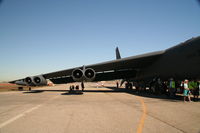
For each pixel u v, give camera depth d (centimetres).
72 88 1873
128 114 645
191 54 1123
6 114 650
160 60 1535
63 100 1105
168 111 705
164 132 426
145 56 1538
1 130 447
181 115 624
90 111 707
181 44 1290
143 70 1920
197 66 1080
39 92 1955
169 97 1328
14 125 495
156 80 1680
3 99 1174
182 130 441
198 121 535
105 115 627
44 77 1952
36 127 474
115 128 461
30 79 1778
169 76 1470
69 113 666
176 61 1288
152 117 593
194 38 1174
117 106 841
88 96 1399
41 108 784
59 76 1962
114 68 1886
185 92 1041
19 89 2645
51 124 504
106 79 2178
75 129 454
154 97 1320
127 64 1764
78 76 1575
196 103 965
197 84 1172
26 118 582
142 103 952
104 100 1102
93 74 1552
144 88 2058
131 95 1508
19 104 919
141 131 434
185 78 1298
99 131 436
